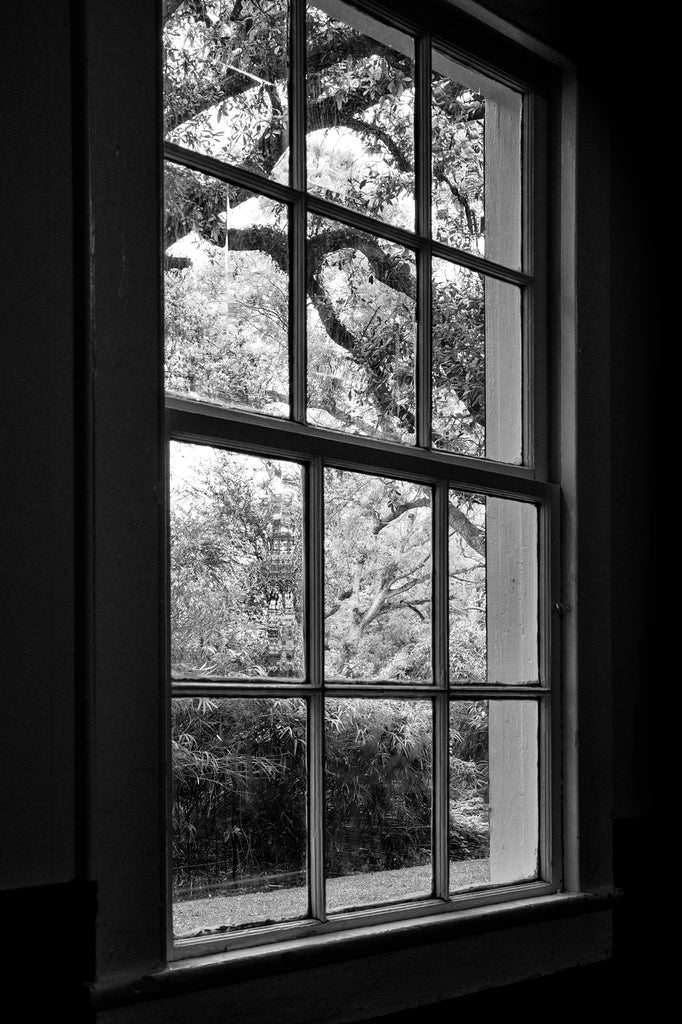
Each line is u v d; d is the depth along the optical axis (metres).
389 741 2.11
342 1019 1.88
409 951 2.01
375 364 2.20
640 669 2.66
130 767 1.61
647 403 2.75
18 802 1.49
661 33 2.87
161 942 1.62
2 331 1.51
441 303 2.36
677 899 2.68
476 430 2.42
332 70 2.16
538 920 2.27
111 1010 1.55
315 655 1.98
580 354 2.55
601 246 2.63
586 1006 2.39
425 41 2.36
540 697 2.46
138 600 1.64
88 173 1.61
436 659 2.24
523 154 2.61
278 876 1.89
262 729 1.88
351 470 2.10
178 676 1.77
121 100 1.66
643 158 2.80
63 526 1.57
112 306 1.63
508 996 2.20
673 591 2.79
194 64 1.90
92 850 1.55
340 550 2.06
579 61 2.62
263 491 1.93
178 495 1.79
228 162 1.94
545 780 2.44
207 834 1.79
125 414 1.64
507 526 2.44
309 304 2.06
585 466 2.54
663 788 2.70
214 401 1.88
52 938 1.50
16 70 1.55
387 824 2.09
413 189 2.32
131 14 1.69
